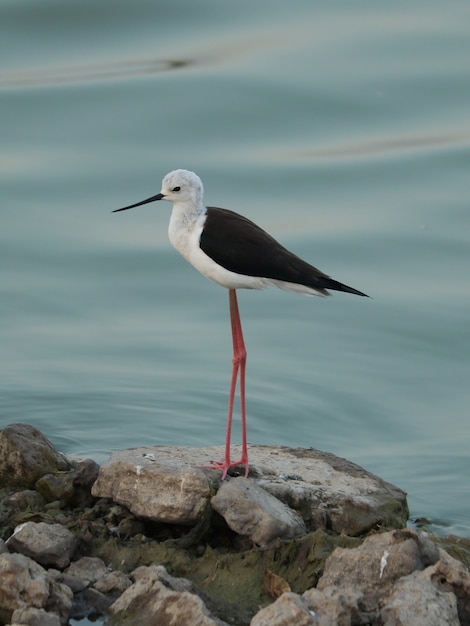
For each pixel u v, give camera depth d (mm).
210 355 15188
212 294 16969
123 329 15938
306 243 17844
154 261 17547
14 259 17500
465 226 18297
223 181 19625
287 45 23391
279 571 8703
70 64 23000
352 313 16297
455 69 22484
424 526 10922
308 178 19688
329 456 10555
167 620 7820
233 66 22562
